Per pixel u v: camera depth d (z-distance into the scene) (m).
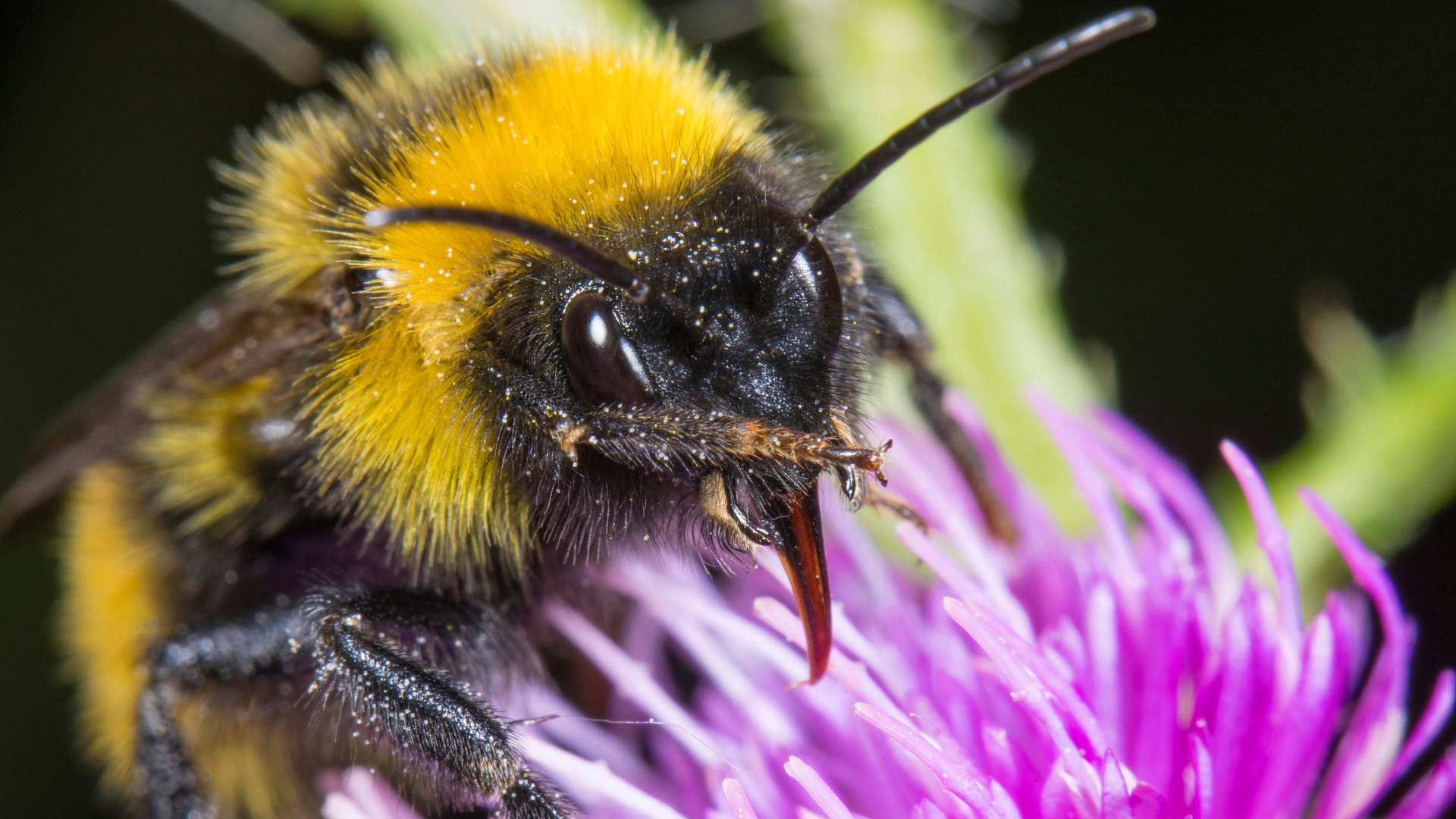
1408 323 0.10
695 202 0.07
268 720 0.08
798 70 0.09
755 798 0.07
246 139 0.08
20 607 0.10
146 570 0.08
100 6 0.10
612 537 0.07
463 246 0.07
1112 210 0.11
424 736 0.07
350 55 0.09
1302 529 0.08
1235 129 0.10
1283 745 0.07
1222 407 0.10
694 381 0.07
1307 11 0.10
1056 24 0.10
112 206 0.11
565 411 0.07
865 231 0.08
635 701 0.07
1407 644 0.07
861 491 0.07
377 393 0.07
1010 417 0.08
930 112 0.07
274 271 0.07
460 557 0.07
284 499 0.07
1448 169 0.10
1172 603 0.07
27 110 0.11
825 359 0.07
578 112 0.07
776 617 0.07
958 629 0.07
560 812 0.07
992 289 0.08
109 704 0.08
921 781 0.07
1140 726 0.07
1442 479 0.08
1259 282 0.10
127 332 0.11
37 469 0.08
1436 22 0.10
